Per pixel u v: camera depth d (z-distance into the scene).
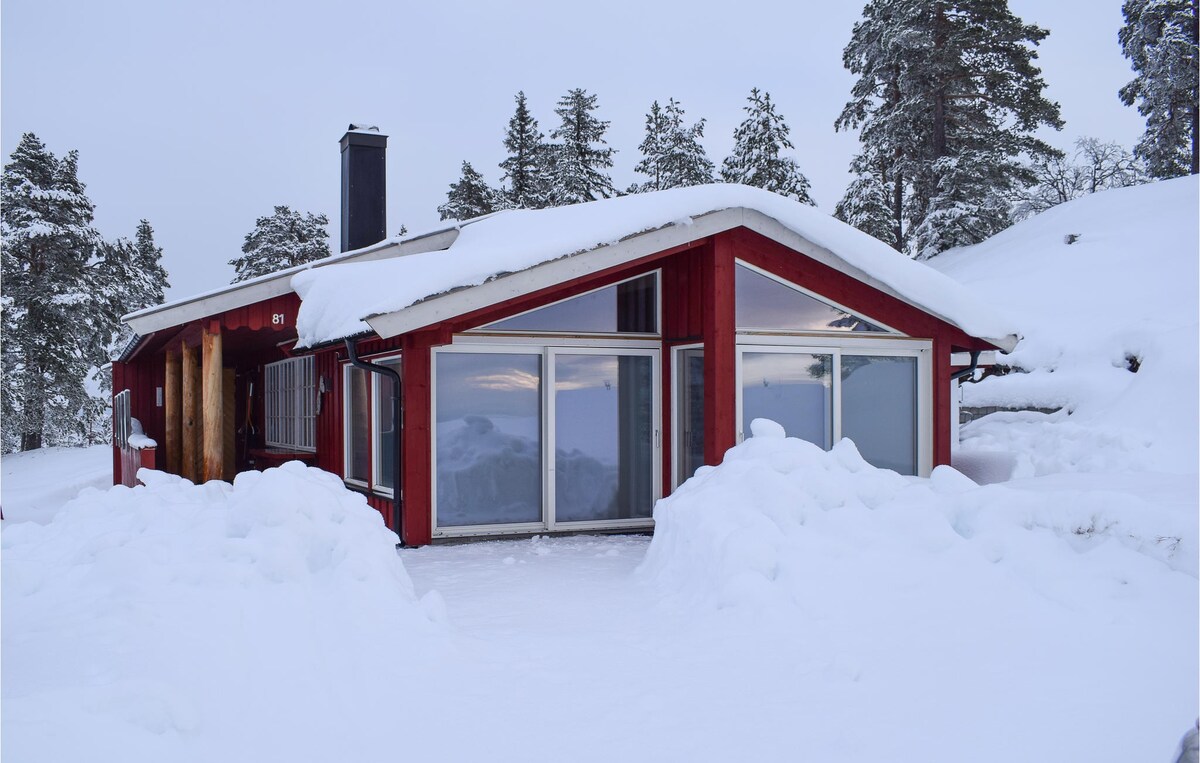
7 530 5.71
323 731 3.36
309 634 3.97
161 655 3.35
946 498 5.81
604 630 5.03
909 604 4.80
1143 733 3.41
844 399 9.80
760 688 3.98
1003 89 33.00
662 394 9.64
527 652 4.54
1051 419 14.78
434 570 7.11
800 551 5.31
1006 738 3.40
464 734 3.46
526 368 9.11
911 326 9.91
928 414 10.03
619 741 3.42
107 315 33.78
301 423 13.27
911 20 32.47
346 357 10.80
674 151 40.41
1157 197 24.98
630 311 9.55
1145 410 12.38
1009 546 5.15
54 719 2.74
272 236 41.12
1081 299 18.91
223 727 3.14
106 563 4.26
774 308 9.48
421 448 8.61
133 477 14.54
